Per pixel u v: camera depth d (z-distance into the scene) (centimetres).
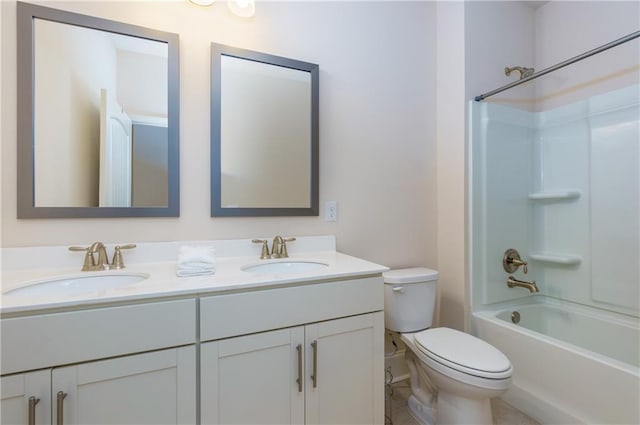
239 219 152
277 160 159
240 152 151
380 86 188
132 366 88
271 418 106
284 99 161
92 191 127
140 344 89
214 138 145
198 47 143
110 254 128
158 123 136
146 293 90
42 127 120
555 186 207
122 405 87
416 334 152
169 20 138
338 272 118
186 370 94
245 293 102
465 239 189
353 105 180
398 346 194
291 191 162
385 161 190
